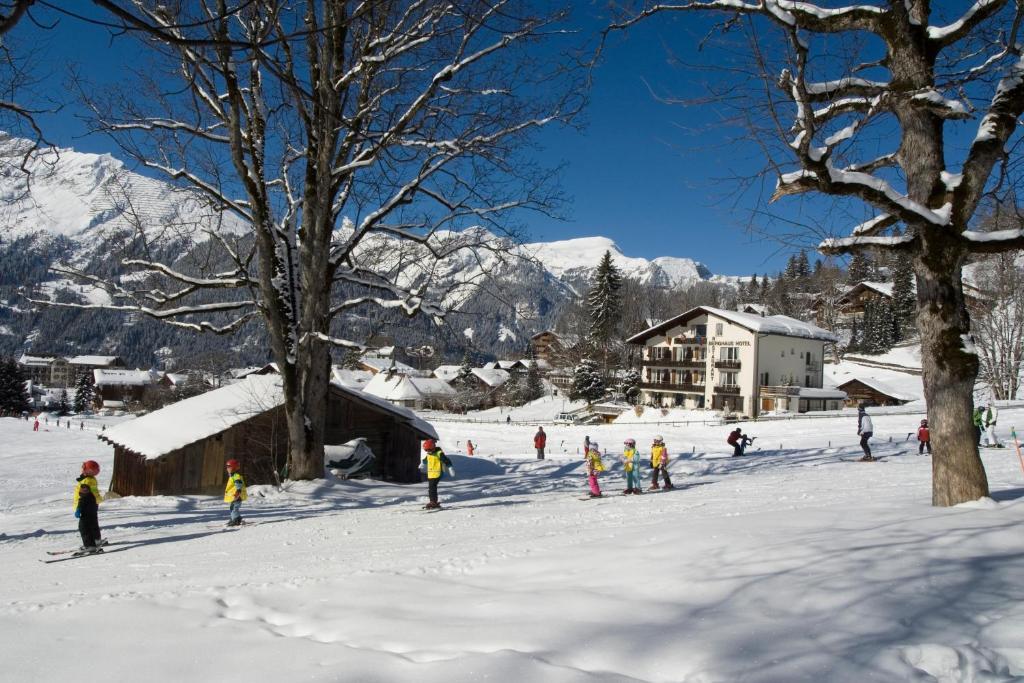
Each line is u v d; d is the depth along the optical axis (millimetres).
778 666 4043
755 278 143250
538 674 4051
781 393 64562
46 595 7672
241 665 4625
